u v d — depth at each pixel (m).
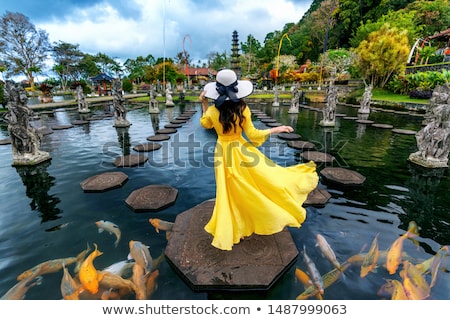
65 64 42.56
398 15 25.39
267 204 1.71
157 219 2.56
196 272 1.74
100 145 6.03
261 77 39.94
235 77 1.69
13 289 1.67
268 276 1.70
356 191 3.22
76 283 1.71
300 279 1.74
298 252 1.98
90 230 2.38
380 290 1.64
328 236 2.24
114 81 8.49
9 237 2.27
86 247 2.12
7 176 3.86
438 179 3.59
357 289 1.65
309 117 10.99
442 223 2.45
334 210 2.72
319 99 19.67
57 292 1.65
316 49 42.81
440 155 4.06
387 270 1.81
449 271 1.80
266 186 1.78
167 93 16.66
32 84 32.97
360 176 3.66
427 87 14.65
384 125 8.31
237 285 1.64
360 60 20.89
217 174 1.83
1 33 29.58
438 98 3.97
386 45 18.77
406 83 16.91
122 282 1.72
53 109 14.84
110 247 2.12
